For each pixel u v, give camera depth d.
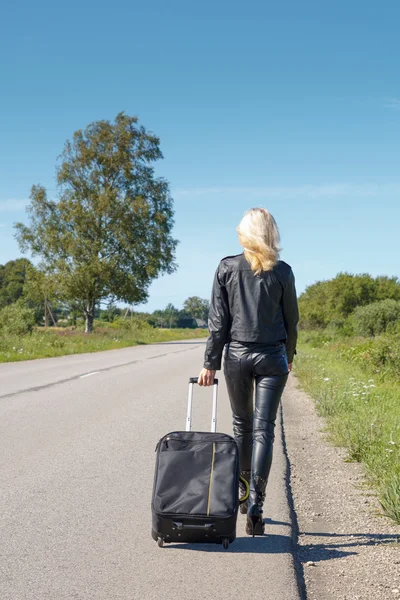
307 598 3.43
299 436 8.48
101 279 51.19
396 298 73.88
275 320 4.17
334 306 74.81
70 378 15.46
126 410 10.19
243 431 4.41
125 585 3.50
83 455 6.77
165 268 54.34
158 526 3.82
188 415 4.35
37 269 52.84
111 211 51.69
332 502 5.33
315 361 21.27
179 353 29.77
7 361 22.16
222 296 4.21
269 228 4.18
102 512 4.83
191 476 3.85
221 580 3.58
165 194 54.69
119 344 39.03
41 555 3.93
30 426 8.48
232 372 4.20
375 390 12.68
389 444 6.82
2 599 3.29
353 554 4.09
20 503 5.01
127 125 54.06
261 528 4.15
